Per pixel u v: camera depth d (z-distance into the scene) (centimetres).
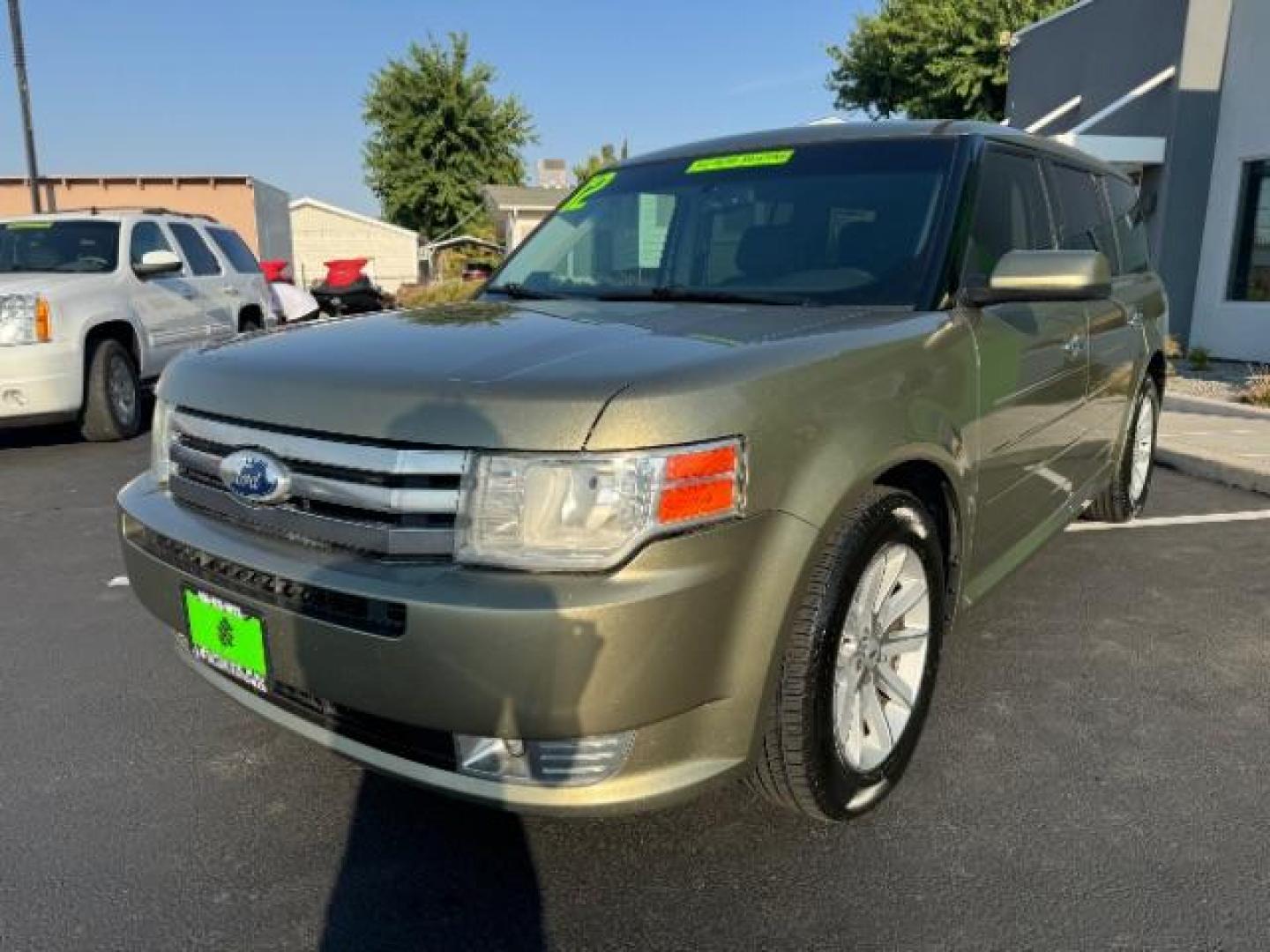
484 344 237
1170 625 385
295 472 218
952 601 290
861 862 238
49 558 490
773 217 328
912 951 209
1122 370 443
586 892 229
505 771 210
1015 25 2445
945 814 258
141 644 380
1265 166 1153
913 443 245
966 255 299
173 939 216
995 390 295
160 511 251
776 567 209
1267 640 371
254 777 283
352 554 210
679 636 196
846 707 241
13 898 230
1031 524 356
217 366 246
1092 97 1448
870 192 320
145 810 266
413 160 4116
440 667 194
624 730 198
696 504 197
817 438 219
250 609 221
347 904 227
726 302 304
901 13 2683
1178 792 267
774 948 211
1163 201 1234
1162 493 598
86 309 749
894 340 253
